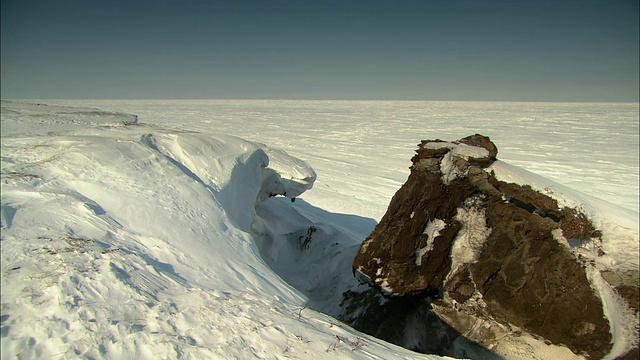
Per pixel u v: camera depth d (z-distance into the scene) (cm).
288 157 1316
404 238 766
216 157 953
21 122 1383
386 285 777
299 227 1213
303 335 401
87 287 401
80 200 605
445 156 767
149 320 378
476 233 730
